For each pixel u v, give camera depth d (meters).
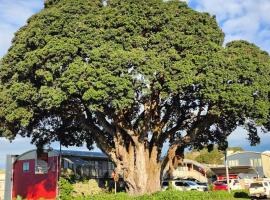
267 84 28.47
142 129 30.03
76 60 24.88
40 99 26.23
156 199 26.22
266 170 66.25
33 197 38.94
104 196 26.62
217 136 37.78
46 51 25.09
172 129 33.25
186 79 25.23
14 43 28.55
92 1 27.73
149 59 25.19
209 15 29.33
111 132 30.86
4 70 28.03
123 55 24.38
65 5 26.98
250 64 27.81
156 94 28.83
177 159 33.00
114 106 24.81
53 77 25.38
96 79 24.25
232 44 31.06
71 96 25.66
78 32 25.69
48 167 38.44
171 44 26.52
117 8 27.12
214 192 33.50
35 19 27.73
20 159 41.09
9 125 29.69
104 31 25.91
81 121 31.62
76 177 39.16
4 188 42.41
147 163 30.97
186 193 29.05
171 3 28.80
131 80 24.69
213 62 26.25
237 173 63.00
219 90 26.11
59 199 32.78
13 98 27.02
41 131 35.47
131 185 30.17
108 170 44.12
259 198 35.56
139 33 26.58
